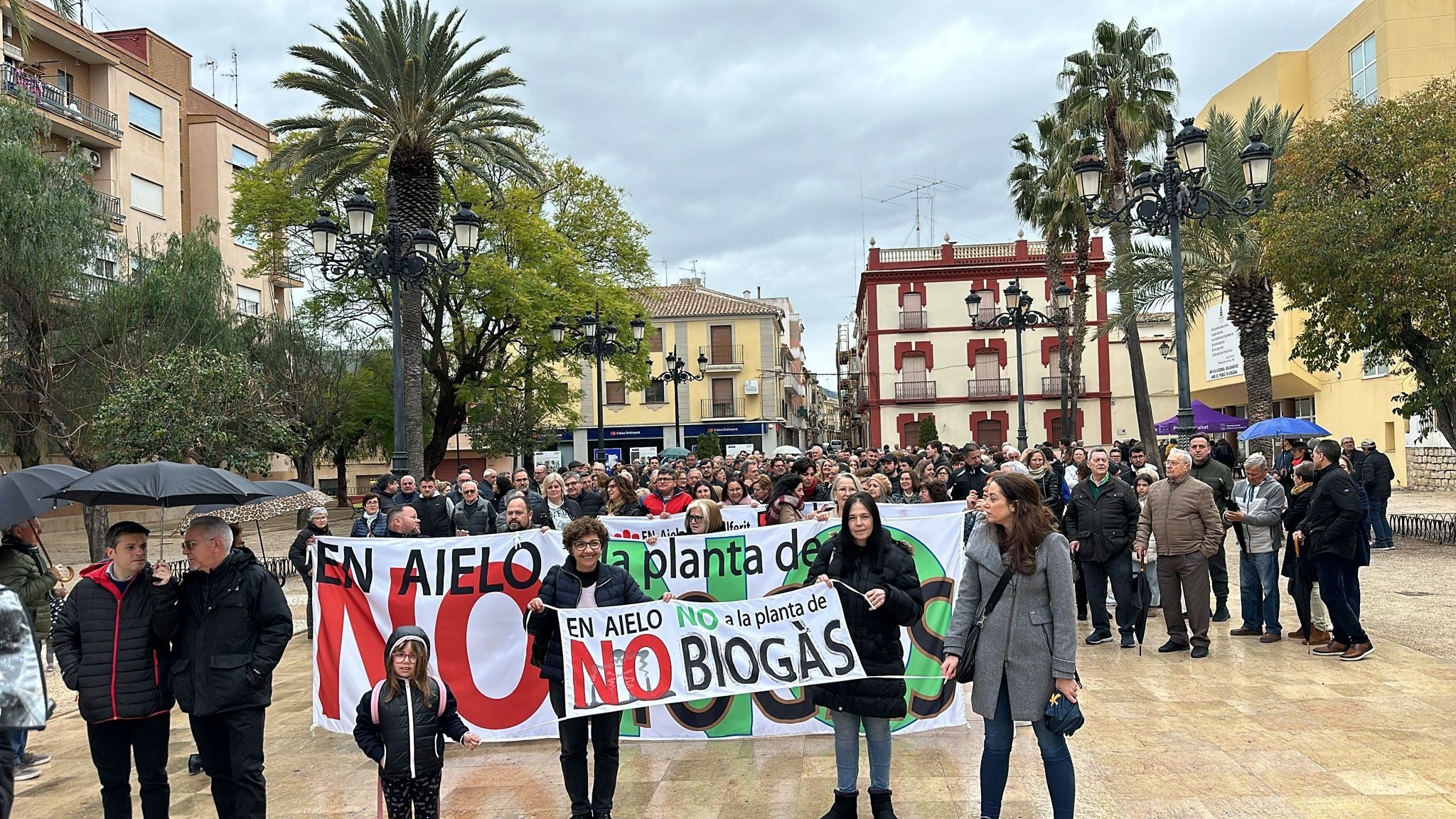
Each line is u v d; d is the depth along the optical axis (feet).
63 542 90.33
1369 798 16.25
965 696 23.34
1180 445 44.19
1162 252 71.46
